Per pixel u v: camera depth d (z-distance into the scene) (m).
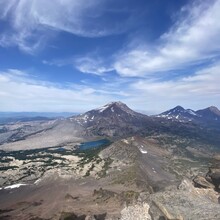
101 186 175.00
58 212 125.81
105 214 112.75
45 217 121.25
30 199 155.88
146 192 136.50
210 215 71.62
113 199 135.25
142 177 186.75
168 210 78.25
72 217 113.56
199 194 94.44
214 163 135.50
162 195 89.94
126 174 192.88
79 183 186.00
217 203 85.44
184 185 110.44
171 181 181.50
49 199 152.25
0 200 158.75
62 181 192.38
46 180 198.12
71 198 147.75
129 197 132.62
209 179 124.31
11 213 130.62
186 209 77.38
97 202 134.00
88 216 112.81
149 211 84.00
